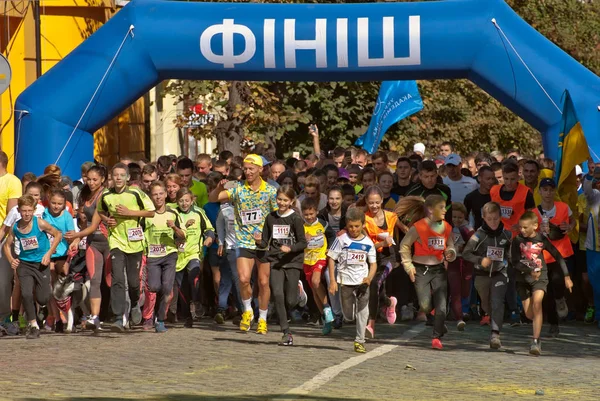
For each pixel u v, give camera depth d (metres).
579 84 26.17
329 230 23.44
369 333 19.55
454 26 26.41
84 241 22.39
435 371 17.27
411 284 24.27
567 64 26.42
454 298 22.98
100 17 39.66
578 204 24.88
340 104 46.22
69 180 24.56
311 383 15.60
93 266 22.11
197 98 41.31
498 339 20.12
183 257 23.52
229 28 26.80
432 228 20.08
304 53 26.62
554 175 26.03
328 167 26.69
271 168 26.33
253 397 14.19
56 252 21.94
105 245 22.36
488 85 26.86
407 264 20.05
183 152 53.72
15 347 19.97
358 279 19.45
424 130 55.78
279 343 20.47
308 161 30.39
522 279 19.81
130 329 23.03
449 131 57.47
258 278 22.17
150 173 25.09
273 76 27.19
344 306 19.59
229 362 18.02
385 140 50.81
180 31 27.00
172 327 23.50
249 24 26.78
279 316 20.50
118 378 16.06
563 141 25.23
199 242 23.77
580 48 62.09
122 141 44.34
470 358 18.92
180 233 22.22
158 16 27.20
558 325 22.44
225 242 24.00
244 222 22.00
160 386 15.23
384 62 26.61
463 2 26.83
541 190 23.80
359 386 15.52
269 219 20.66
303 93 45.59
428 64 26.64
